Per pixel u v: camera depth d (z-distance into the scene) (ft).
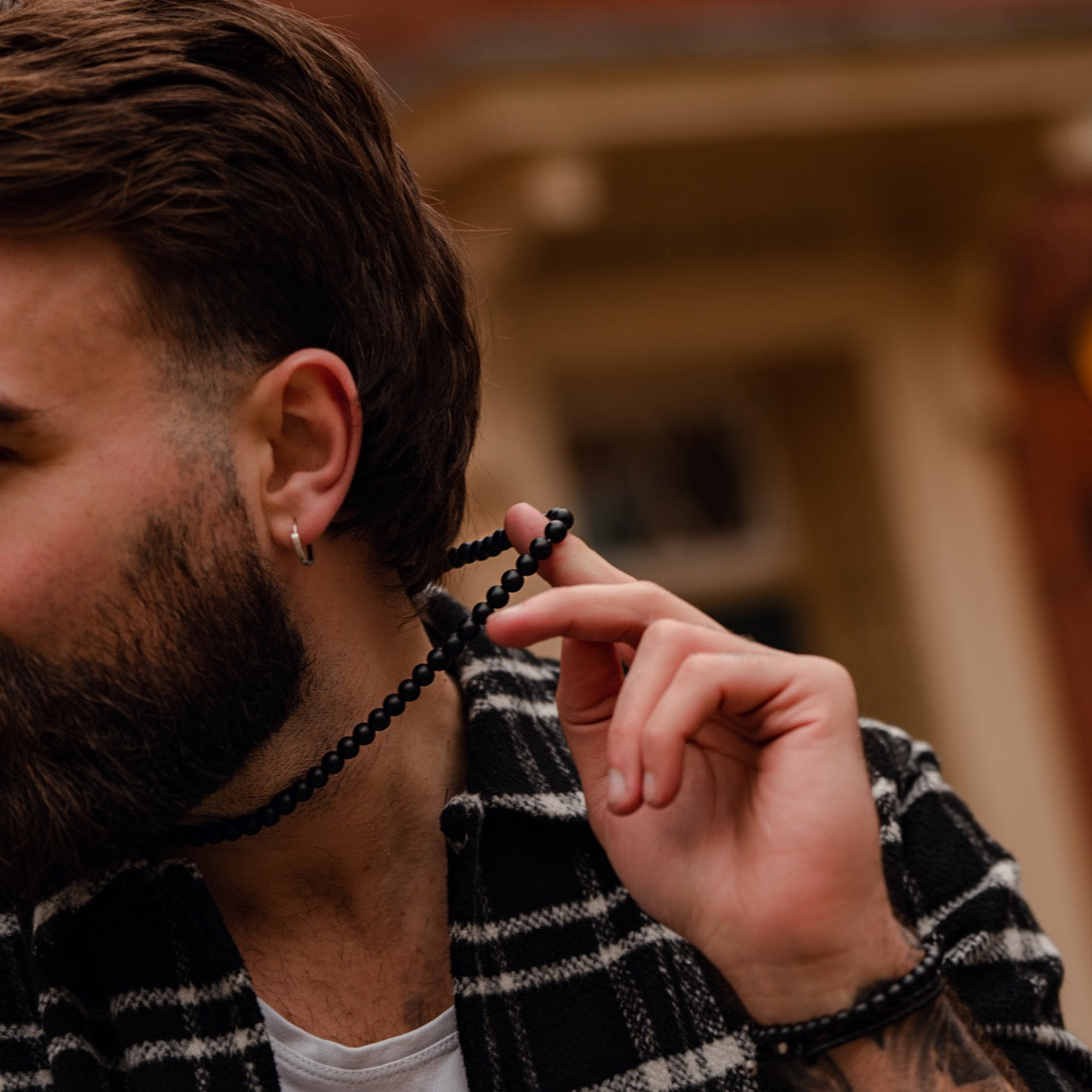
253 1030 3.59
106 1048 3.73
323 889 3.81
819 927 3.50
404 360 3.89
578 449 14.84
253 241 3.53
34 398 3.28
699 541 15.19
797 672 3.55
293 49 3.67
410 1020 3.81
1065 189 16.12
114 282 3.37
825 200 14.79
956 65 13.41
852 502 15.38
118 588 3.36
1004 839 14.35
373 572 3.87
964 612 14.67
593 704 3.70
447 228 4.33
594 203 13.08
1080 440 15.75
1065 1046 4.18
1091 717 14.94
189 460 3.44
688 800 3.62
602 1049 3.85
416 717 3.97
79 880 3.66
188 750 3.42
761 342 14.84
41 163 3.24
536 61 12.14
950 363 15.06
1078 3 15.88
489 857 3.94
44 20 3.39
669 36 12.85
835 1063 3.52
